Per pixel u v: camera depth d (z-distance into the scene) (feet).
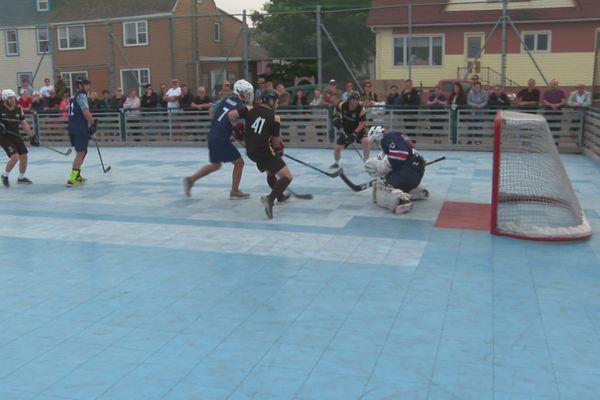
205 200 28.07
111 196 29.53
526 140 22.95
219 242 20.86
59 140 56.29
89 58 94.48
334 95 49.93
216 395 10.91
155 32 89.35
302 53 79.15
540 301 15.12
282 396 10.83
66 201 28.53
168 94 54.39
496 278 16.80
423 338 13.09
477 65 71.77
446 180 32.24
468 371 11.63
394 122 47.98
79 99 31.83
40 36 97.14
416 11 73.97
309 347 12.76
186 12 90.58
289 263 18.40
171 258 19.19
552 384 11.14
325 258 18.81
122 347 12.96
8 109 32.24
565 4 71.00
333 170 35.91
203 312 14.78
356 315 14.39
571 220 21.61
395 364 11.94
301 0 93.09
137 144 54.49
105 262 18.92
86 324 14.21
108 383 11.42
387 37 75.25
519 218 21.88
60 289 16.58
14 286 16.88
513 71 72.74
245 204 26.99
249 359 12.27
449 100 47.91
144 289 16.46
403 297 15.47
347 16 76.23
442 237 20.95
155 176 35.68
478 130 46.24
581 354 12.30
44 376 11.75
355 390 10.98
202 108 52.34
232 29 95.35
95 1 95.81
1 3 102.12
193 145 53.01
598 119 39.06
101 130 55.11
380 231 21.86
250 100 26.86
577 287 16.08
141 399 10.83
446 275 17.08
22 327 14.10
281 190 23.77
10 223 24.25
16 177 36.52
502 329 13.51
